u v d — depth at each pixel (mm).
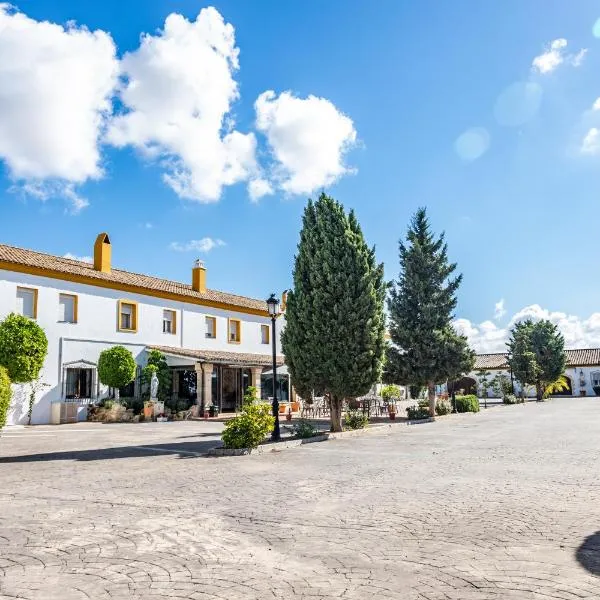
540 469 9984
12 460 11984
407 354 28203
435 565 4734
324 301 18500
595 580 4301
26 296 24359
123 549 5312
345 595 4082
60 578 4527
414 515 6570
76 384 26109
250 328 37719
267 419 13844
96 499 7664
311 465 11023
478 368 61250
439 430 19969
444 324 28312
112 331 28062
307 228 19609
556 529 5836
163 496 7875
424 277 28578
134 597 4113
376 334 18500
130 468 10711
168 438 16891
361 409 29359
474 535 5656
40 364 22266
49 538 5699
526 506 6949
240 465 11117
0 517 6617
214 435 17844
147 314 30234
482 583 4281
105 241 29547
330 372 18000
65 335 25609
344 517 6520
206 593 4172
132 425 22938
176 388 30000
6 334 21531
